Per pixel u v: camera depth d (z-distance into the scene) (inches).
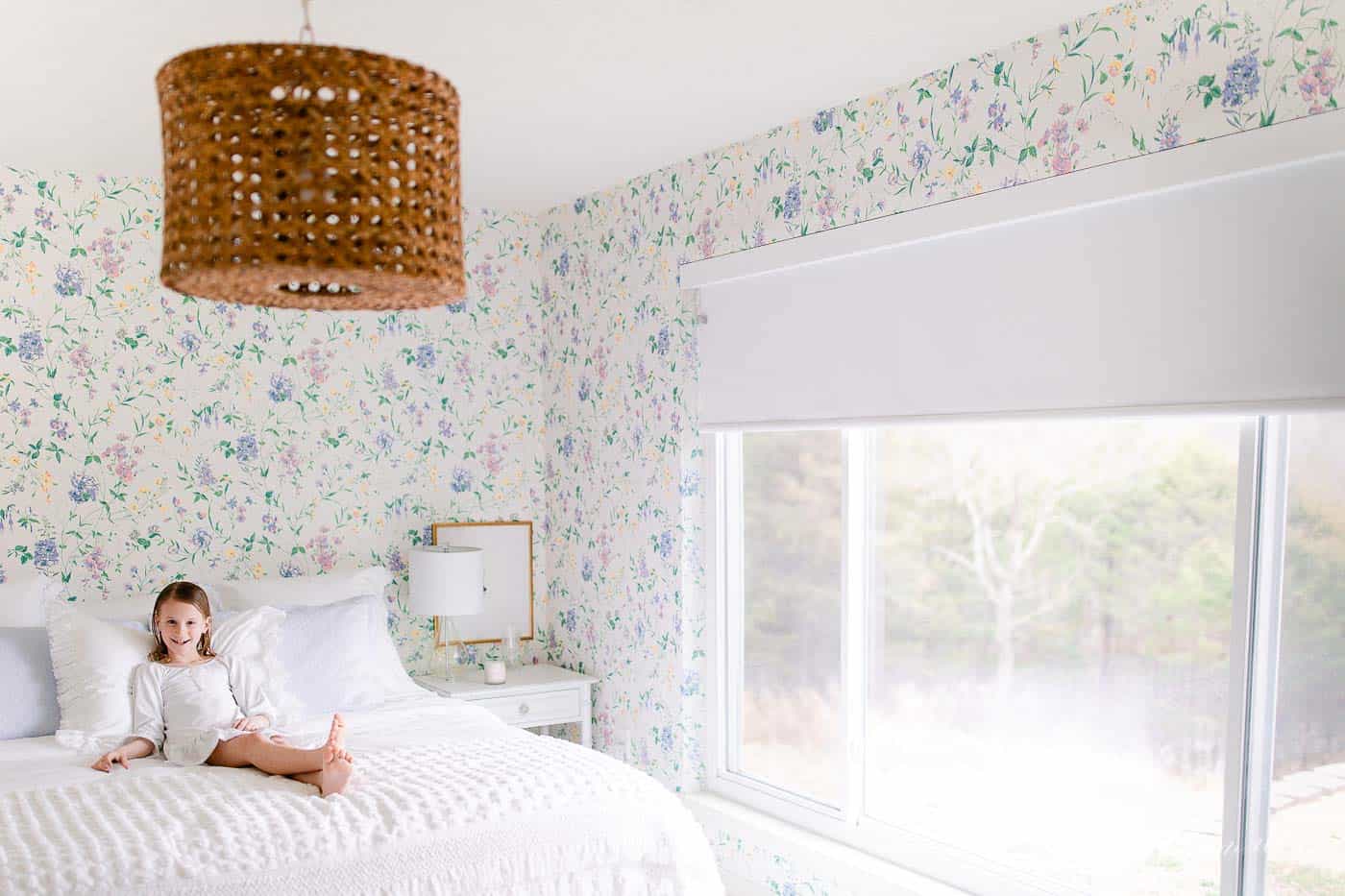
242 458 162.4
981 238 111.8
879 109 122.8
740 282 143.6
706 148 146.2
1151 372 96.5
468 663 180.5
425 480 177.5
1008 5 98.6
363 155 62.6
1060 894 110.3
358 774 104.4
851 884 126.2
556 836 95.7
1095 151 101.1
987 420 111.3
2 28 100.3
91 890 79.3
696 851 103.1
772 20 101.4
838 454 135.5
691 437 154.6
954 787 123.6
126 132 133.3
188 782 104.1
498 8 97.6
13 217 146.5
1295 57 86.6
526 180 163.3
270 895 83.0
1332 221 84.1
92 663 126.2
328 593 155.8
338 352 169.9
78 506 150.5
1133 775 105.9
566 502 182.5
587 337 176.1
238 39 104.4
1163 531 102.9
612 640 170.9
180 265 63.6
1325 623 88.5
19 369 146.7
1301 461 90.0
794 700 142.9
